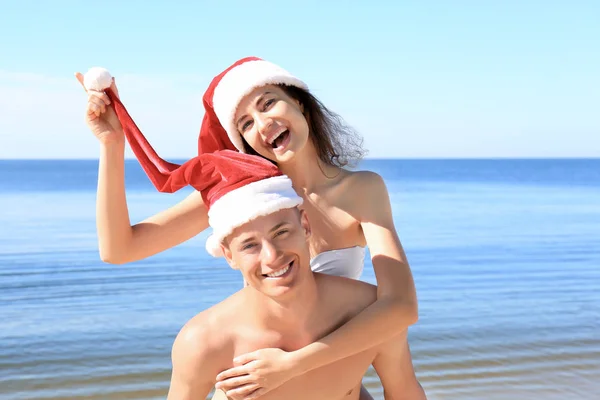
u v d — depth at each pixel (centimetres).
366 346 266
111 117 296
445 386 683
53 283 1229
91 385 704
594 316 969
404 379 297
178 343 265
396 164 12344
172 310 1026
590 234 1952
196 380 265
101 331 902
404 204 3058
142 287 1190
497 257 1538
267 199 241
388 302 277
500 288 1177
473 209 2789
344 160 345
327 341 259
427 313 986
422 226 2156
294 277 247
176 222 319
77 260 1477
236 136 310
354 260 322
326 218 317
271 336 262
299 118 299
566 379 701
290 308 257
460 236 1909
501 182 5650
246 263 243
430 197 3550
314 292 262
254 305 259
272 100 300
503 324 920
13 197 3550
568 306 1037
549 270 1366
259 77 297
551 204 3078
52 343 842
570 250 1641
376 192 316
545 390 670
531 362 754
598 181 5928
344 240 318
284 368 254
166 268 1353
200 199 324
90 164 12469
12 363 765
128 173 6103
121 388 697
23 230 2022
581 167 10406
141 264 1399
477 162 14025
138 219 2319
